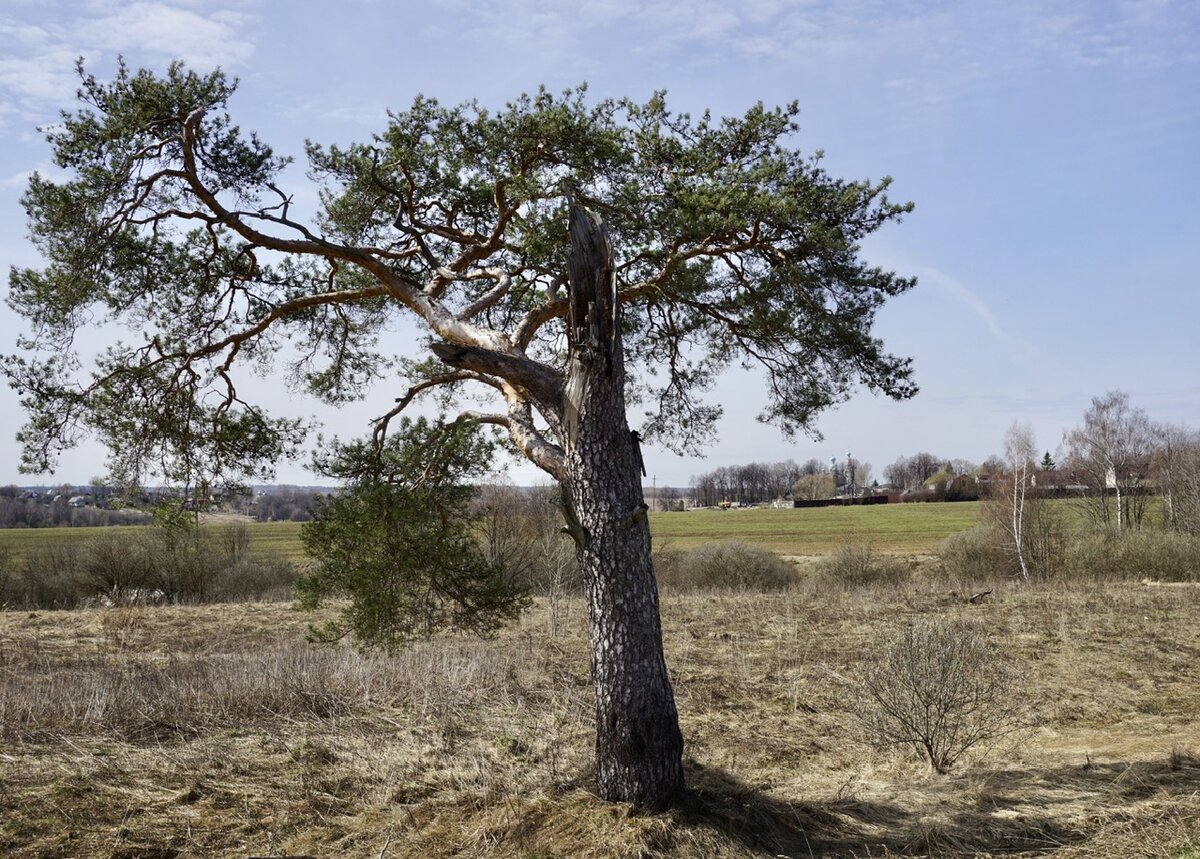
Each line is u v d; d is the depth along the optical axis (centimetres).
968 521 6138
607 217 823
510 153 848
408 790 728
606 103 865
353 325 992
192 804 689
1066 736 982
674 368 995
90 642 1669
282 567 3072
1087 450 4634
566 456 663
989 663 1131
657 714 634
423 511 899
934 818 707
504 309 960
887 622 1723
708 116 872
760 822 649
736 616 1903
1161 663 1320
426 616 916
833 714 1050
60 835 613
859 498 9231
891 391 880
